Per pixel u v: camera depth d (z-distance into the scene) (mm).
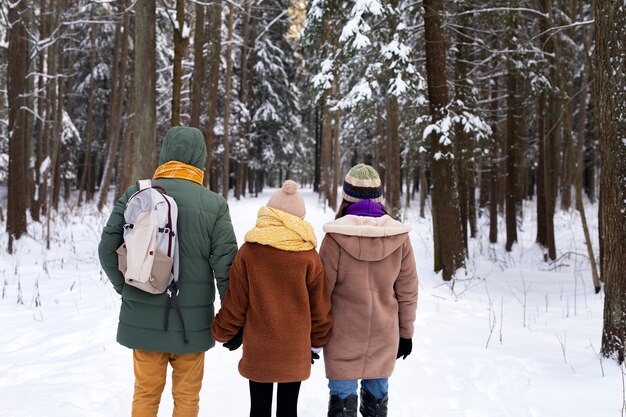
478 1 10570
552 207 11406
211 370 4254
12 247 11031
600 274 8453
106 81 26422
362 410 2891
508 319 6340
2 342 5109
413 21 11789
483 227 17359
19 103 12133
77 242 12539
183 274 2574
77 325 5570
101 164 32969
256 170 34719
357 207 2777
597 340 5195
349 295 2680
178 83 8539
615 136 4098
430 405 3559
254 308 2479
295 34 34062
